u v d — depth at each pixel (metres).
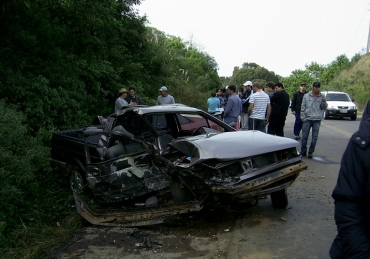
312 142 8.70
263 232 4.48
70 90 9.59
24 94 7.83
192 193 4.79
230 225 4.80
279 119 9.16
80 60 10.38
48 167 6.48
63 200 6.17
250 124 9.05
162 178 5.00
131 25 16.19
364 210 1.77
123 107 6.01
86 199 5.85
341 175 1.82
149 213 4.86
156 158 5.00
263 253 3.93
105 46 12.64
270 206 5.42
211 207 5.14
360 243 1.73
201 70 41.19
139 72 16.02
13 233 4.67
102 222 5.05
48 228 4.99
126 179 5.05
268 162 4.73
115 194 5.09
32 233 4.79
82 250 4.32
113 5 10.88
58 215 5.59
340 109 19.84
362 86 34.66
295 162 4.86
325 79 53.41
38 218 5.30
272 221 4.83
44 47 9.03
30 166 5.38
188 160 4.79
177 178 4.87
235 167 4.51
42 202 5.96
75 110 9.45
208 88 35.09
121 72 14.23
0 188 4.76
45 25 8.50
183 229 4.78
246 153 4.48
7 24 8.27
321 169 7.56
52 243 4.57
